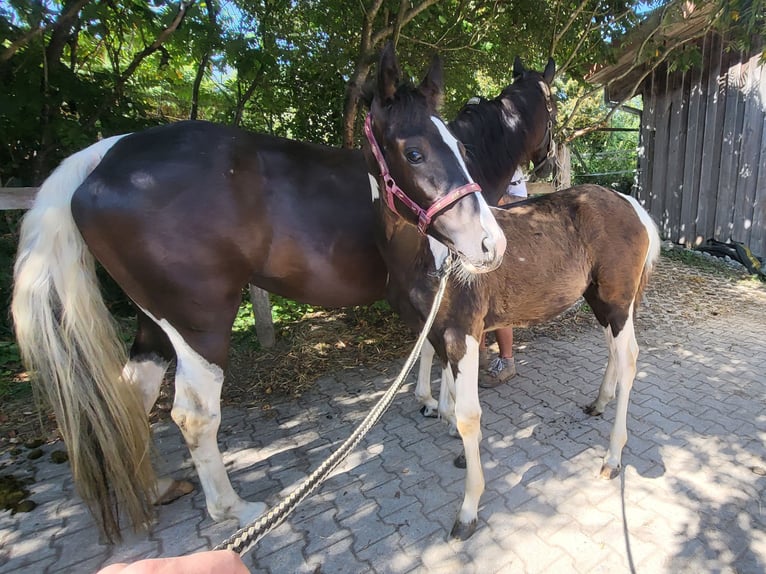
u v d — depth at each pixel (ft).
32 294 5.32
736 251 21.83
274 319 14.46
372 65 14.30
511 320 6.75
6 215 11.69
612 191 7.53
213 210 5.64
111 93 12.31
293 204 6.22
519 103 9.18
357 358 12.16
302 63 15.15
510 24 16.40
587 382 10.62
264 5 13.80
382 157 5.00
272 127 18.21
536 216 6.91
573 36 16.90
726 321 14.61
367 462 7.79
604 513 6.41
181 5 11.29
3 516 6.59
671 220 25.76
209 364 6.04
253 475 7.50
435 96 5.23
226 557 2.41
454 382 5.95
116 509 6.21
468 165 8.09
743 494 6.71
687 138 24.45
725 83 22.33
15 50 9.43
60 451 8.04
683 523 6.18
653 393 9.87
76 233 5.55
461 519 6.05
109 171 5.45
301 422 9.16
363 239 6.55
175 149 5.67
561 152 16.79
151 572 2.12
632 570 5.47
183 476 7.50
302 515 6.54
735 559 5.59
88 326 5.50
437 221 4.74
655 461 7.53
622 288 7.00
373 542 6.04
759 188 21.12
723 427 8.52
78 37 13.06
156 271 5.60
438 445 8.26
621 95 27.12
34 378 5.60
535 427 8.72
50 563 5.81
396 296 6.36
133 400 5.80
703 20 17.88
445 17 15.62
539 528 6.17
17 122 10.95
